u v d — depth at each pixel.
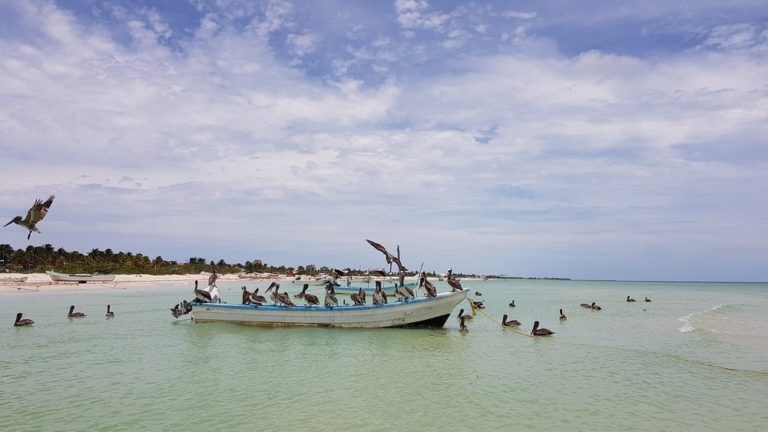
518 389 19.50
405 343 30.06
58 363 23.92
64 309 51.44
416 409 16.78
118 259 148.88
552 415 16.33
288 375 21.55
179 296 74.25
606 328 39.50
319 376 21.39
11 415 16.12
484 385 20.06
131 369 22.66
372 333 33.41
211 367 23.09
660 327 40.25
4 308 52.41
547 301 76.88
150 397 18.08
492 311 56.28
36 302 60.75
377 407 16.94
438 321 35.31
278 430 14.69
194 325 37.28
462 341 31.19
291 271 184.12
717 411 17.00
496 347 29.09
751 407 17.47
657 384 20.58
